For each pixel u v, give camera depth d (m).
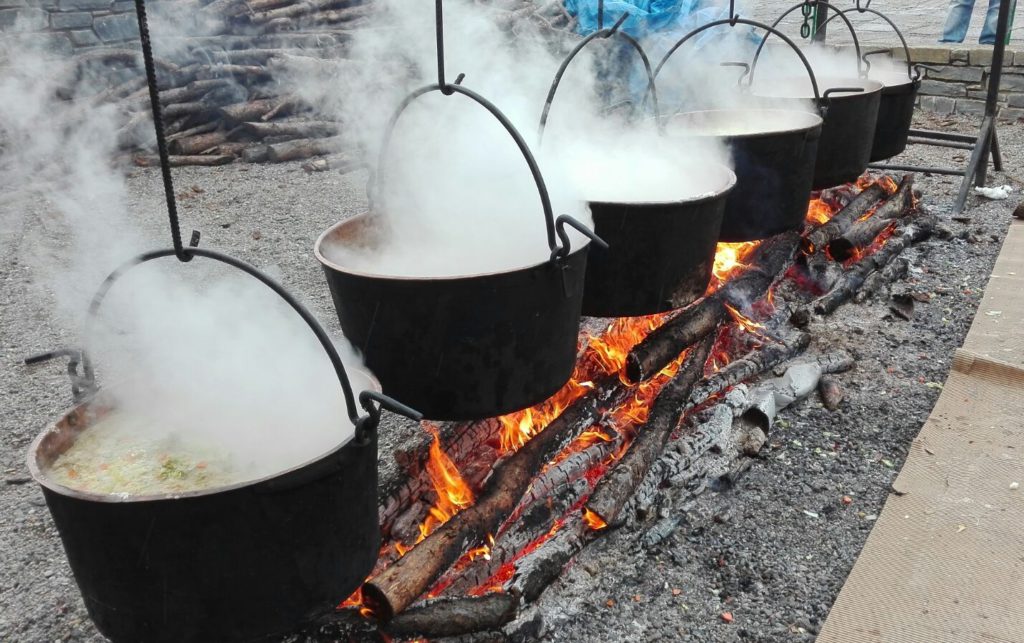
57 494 1.30
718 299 2.90
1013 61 6.70
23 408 2.99
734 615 1.99
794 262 3.60
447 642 1.79
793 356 3.07
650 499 2.27
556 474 2.16
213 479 1.43
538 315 1.79
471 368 1.78
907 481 2.40
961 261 4.05
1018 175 5.38
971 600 1.94
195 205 5.29
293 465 1.46
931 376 3.05
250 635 1.41
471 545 1.90
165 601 1.35
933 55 6.98
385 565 1.92
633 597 2.04
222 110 6.42
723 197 2.38
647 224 2.24
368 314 1.78
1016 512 2.23
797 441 2.69
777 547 2.21
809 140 2.83
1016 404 2.76
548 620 1.93
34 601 2.09
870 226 3.90
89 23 6.39
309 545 1.41
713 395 2.71
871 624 1.89
